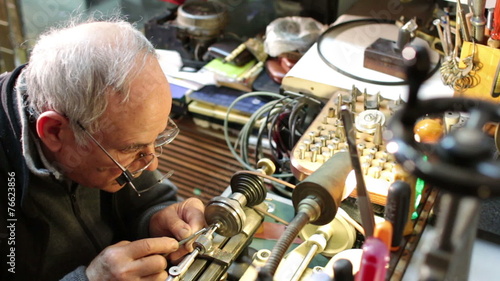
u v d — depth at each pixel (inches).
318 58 62.0
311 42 69.1
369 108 50.8
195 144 72.8
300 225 30.9
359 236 41.1
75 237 49.9
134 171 44.4
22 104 43.5
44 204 46.8
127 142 41.0
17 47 75.2
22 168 44.6
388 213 27.7
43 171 43.8
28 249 47.8
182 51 76.2
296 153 47.5
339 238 41.0
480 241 35.9
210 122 70.2
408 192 26.9
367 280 23.9
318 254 41.8
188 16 73.5
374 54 57.5
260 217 41.3
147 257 41.9
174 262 43.9
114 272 41.3
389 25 65.9
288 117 57.7
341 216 40.5
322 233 40.7
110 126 40.0
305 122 56.7
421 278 25.7
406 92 23.9
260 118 63.7
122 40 40.3
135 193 54.6
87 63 38.7
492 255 34.6
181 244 43.6
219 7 75.0
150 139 41.7
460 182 19.4
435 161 20.3
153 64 40.9
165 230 49.2
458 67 51.0
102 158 42.3
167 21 76.5
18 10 72.7
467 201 23.4
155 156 44.3
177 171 76.2
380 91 55.3
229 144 62.8
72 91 38.9
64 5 71.4
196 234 41.2
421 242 31.5
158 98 40.4
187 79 72.9
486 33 50.3
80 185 48.6
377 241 23.9
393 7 68.1
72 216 49.1
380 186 42.7
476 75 50.3
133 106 39.4
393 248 29.2
